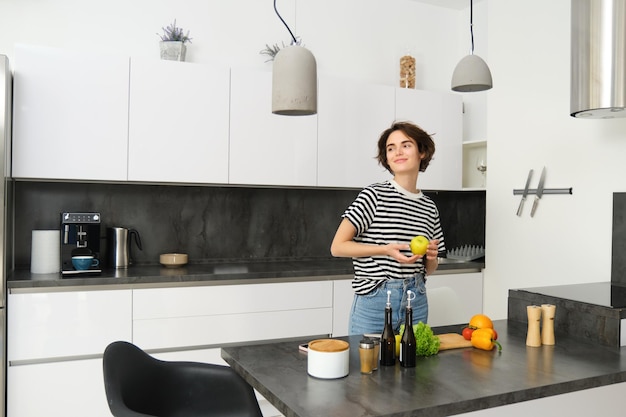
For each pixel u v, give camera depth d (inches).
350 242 88.2
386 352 67.8
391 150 91.2
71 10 135.3
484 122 168.9
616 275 117.5
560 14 132.4
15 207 132.3
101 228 140.2
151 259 145.4
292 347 77.0
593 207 124.7
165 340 123.4
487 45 161.3
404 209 90.4
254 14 153.2
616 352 74.9
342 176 150.9
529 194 140.5
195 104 135.1
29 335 112.9
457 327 89.7
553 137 134.4
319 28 160.9
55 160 123.0
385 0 169.6
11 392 110.9
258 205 157.5
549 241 135.5
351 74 164.9
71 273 122.5
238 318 129.7
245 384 77.5
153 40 142.7
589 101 99.1
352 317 91.4
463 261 159.5
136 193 143.8
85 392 116.1
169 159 132.9
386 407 53.5
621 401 70.2
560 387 61.1
